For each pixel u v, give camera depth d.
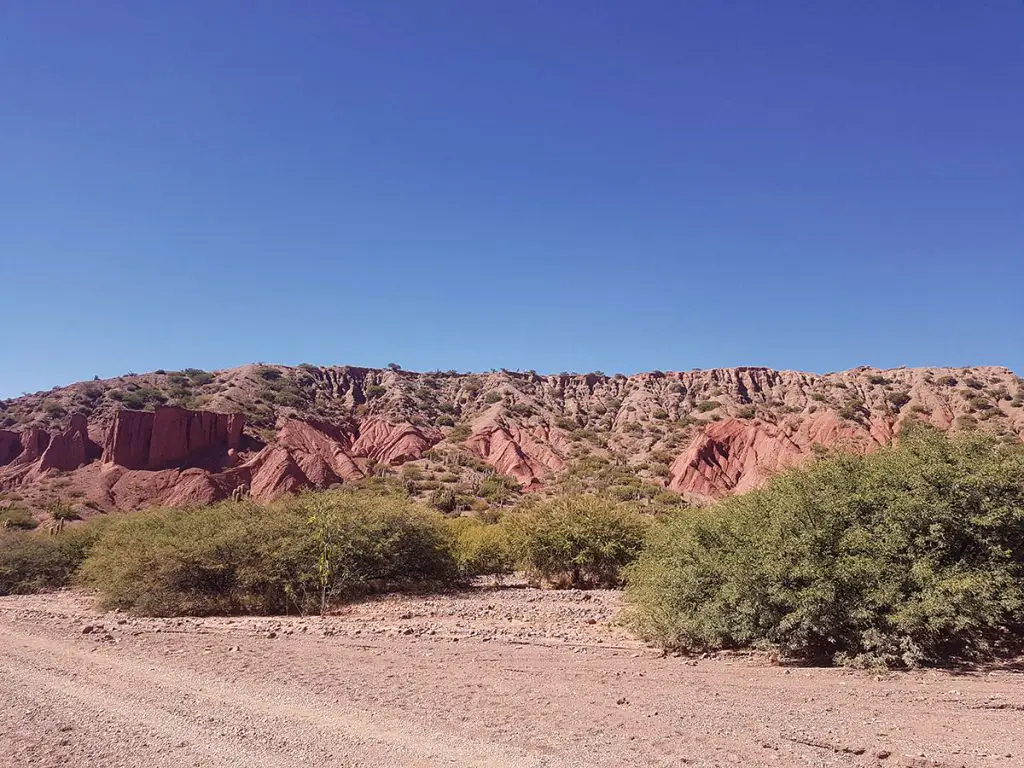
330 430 100.94
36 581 29.03
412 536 24.97
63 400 101.31
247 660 10.95
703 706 7.87
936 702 7.96
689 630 11.51
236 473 82.50
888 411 95.06
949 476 10.59
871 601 10.02
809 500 11.16
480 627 15.23
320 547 20.44
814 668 10.05
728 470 86.12
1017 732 6.77
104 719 7.39
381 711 7.59
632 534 25.86
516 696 8.36
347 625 15.71
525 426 108.44
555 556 25.89
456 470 88.31
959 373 102.94
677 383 124.12
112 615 18.77
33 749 6.39
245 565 19.45
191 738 6.64
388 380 127.19
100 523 33.53
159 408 86.81
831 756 6.07
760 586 10.77
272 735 6.69
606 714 7.48
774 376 123.12
